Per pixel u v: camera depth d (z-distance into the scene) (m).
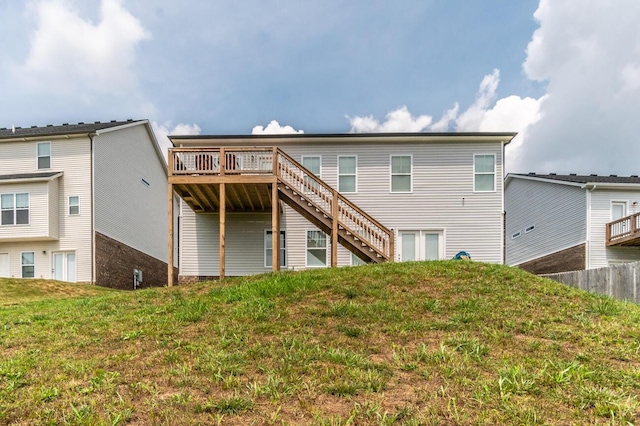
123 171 18.00
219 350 3.72
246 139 13.48
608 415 2.48
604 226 15.94
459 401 2.65
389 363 3.37
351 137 13.45
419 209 13.51
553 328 4.30
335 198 10.52
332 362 3.37
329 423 2.35
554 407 2.56
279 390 2.81
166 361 3.48
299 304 5.38
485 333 4.14
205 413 2.50
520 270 7.24
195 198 12.07
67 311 6.11
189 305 5.66
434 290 5.91
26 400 2.73
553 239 18.25
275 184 10.24
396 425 2.35
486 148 13.57
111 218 16.81
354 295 5.73
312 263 13.48
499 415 2.44
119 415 2.45
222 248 10.05
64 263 15.37
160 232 22.55
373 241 12.76
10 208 15.09
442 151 13.65
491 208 13.44
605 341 3.89
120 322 5.06
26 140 15.91
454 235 13.40
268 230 13.78
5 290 11.45
